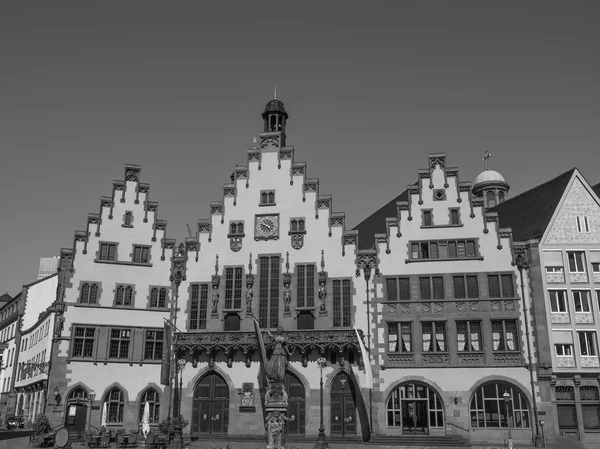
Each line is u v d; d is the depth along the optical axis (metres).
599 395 45.00
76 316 50.16
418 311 48.47
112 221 52.84
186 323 51.56
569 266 47.81
